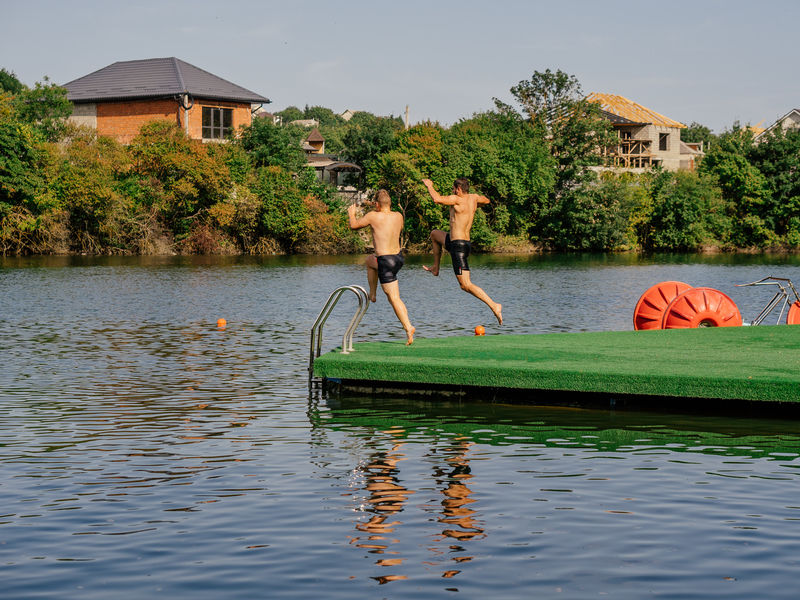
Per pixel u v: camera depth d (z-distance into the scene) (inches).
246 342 799.7
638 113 4352.9
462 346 593.0
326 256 2645.2
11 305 1138.0
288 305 1165.1
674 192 3260.3
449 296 1331.2
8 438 424.5
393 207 3006.9
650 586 245.3
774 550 270.7
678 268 2196.1
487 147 3129.9
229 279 1647.4
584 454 390.9
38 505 319.3
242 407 504.4
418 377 519.2
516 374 497.4
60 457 388.5
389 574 255.4
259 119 2913.4
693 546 274.8
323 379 559.5
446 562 264.2
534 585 246.8
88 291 1354.6
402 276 1834.4
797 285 1610.5
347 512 311.1
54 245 2477.9
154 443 414.9
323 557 268.7
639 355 546.9
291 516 307.0
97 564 263.6
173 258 2405.3
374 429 446.0
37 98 2684.5
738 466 367.9
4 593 242.8
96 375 615.8
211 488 341.1
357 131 3555.6
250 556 269.7
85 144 2586.1
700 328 687.7
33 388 564.1
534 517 303.7
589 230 3147.1
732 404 470.3
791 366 498.9
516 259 2672.2
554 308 1156.5
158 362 677.3
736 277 1854.1
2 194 2305.6
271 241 2773.1
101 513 310.3
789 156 3307.1
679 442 411.8
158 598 239.8
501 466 371.6
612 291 1453.0
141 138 2630.4
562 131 3440.0
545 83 3550.7
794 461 375.6
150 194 2583.7
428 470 366.3
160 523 299.6
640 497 325.4
